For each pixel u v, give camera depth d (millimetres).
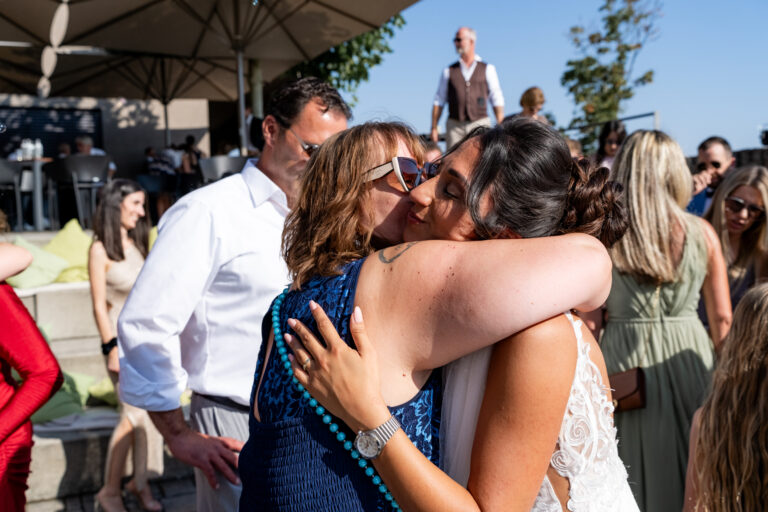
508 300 944
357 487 1042
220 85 11391
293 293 1227
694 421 1644
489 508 980
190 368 2184
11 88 10508
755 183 3119
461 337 982
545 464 1002
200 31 8570
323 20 7867
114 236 3873
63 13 7504
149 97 11500
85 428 4129
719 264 2623
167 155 11195
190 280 2023
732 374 1470
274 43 8719
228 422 2139
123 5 7609
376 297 1072
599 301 1023
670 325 2541
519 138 1122
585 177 1174
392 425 1003
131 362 2021
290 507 1071
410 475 983
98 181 9086
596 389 1143
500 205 1104
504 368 994
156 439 3818
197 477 2238
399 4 7172
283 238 1321
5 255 1953
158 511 3791
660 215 2498
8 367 2059
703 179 5273
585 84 22281
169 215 2105
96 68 10273
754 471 1412
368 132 1299
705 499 1513
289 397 1119
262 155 2221
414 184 1267
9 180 8555
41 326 5117
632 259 2516
